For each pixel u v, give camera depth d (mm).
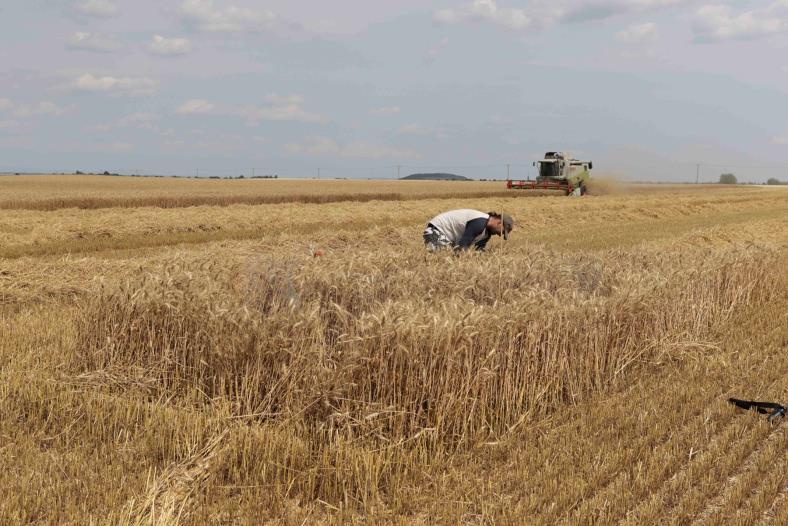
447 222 10617
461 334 5879
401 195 48500
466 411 6000
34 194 43312
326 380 5793
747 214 39375
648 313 8398
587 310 7375
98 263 13398
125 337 7336
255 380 6273
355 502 4828
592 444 5742
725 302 10820
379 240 20109
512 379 6484
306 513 4664
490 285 8742
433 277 8617
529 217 29594
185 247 17734
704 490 5055
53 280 11961
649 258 12016
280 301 7879
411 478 5195
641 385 7406
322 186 75062
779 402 7016
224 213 26688
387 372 5805
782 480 5258
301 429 5656
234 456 5125
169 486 4715
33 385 6445
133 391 6695
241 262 10703
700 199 46750
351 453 5152
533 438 6027
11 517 4277
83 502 4527
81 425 5863
